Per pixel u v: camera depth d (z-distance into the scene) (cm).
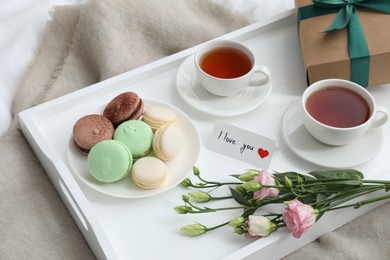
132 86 111
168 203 99
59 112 108
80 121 101
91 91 108
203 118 108
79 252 101
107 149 98
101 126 101
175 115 104
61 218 104
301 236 98
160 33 124
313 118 100
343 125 100
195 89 109
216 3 129
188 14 126
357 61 105
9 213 102
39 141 101
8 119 118
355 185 95
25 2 133
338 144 101
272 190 94
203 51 108
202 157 103
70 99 107
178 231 96
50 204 104
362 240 101
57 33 125
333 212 98
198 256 94
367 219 103
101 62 120
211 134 105
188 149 103
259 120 108
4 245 99
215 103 108
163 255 95
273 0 133
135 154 100
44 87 120
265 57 115
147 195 97
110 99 109
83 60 123
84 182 99
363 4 109
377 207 105
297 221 90
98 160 98
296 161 103
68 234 102
